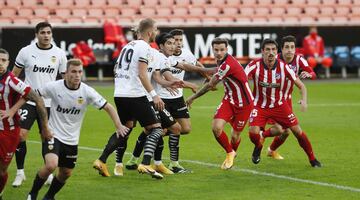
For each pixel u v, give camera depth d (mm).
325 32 80500
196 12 83812
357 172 31328
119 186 28188
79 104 24672
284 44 34531
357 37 81125
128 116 29688
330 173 31109
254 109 32875
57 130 24781
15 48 73438
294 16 85438
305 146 32594
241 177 30172
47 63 29609
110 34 74875
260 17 84812
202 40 76875
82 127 46750
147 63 28781
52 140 24484
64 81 24656
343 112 55062
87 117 51938
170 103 32562
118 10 82312
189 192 27125
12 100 24375
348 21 86438
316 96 65688
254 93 32875
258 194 26781
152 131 29375
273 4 86250
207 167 32562
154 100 28578
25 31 73625
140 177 30078
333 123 49000
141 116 29203
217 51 31344
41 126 24281
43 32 29344
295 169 32094
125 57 29375
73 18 80438
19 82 23859
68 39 74562
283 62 32625
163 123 30938
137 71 29078
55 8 81500
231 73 31297
